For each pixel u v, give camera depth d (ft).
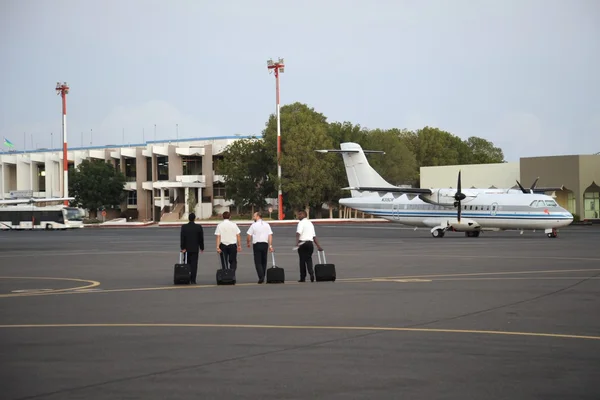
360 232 246.06
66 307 63.36
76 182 447.01
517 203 192.65
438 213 208.23
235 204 413.59
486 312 56.90
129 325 52.29
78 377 35.65
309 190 365.81
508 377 34.96
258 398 31.55
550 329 48.57
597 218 301.84
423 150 509.76
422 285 77.87
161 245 179.11
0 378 35.53
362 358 39.60
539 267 99.04
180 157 446.19
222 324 52.29
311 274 84.28
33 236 257.34
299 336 46.78
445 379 34.65
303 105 403.13
